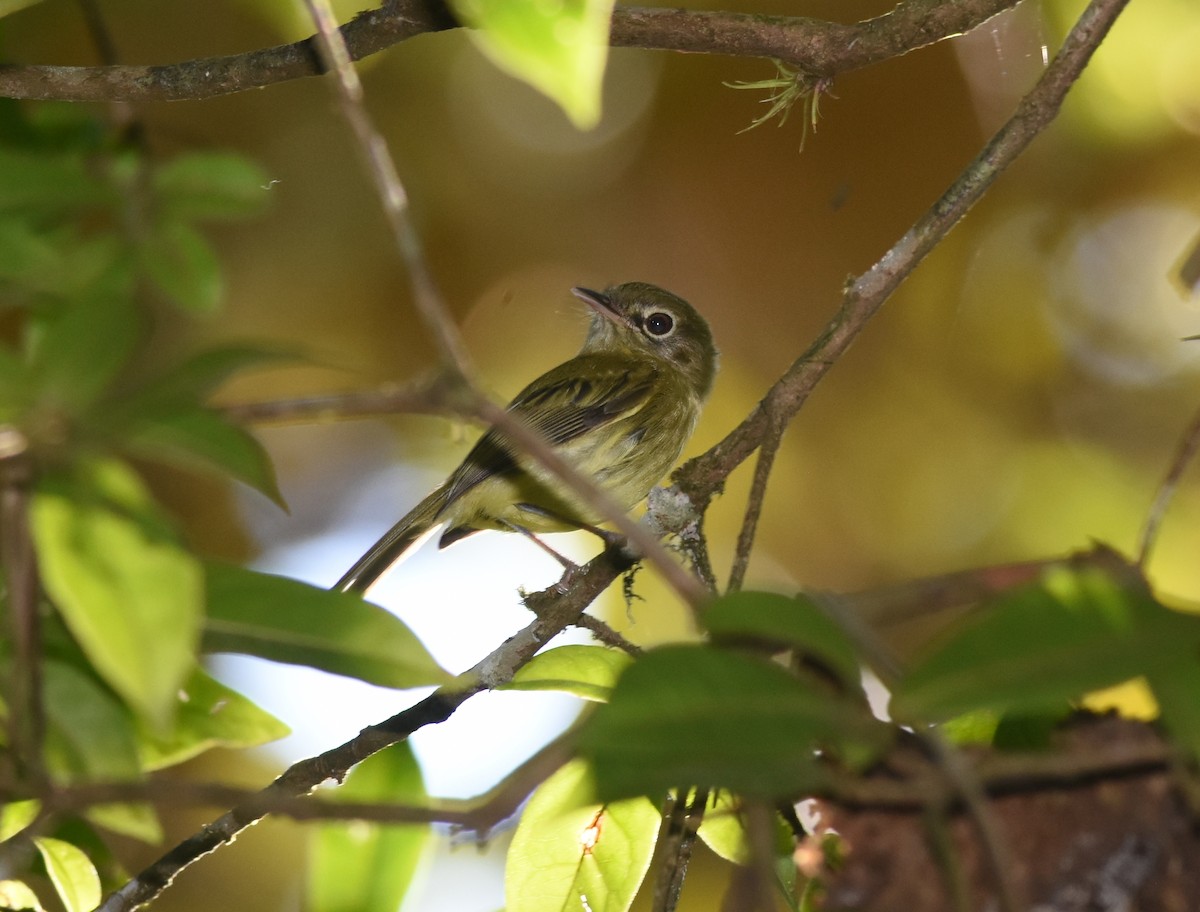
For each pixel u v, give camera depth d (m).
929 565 17.09
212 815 15.20
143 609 4.39
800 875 7.32
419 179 17.36
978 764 4.98
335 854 6.57
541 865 7.05
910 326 17.47
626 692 4.12
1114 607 4.18
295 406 4.45
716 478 8.20
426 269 4.53
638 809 7.03
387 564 11.97
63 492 4.30
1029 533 17.12
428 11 8.56
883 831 5.56
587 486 4.47
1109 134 16.53
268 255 17.08
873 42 8.58
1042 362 17.48
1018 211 17.33
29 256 4.83
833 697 4.55
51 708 5.67
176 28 15.62
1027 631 4.17
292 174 17.06
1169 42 15.35
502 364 17.86
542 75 3.85
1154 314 17.31
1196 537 16.86
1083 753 4.96
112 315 4.23
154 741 6.75
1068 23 14.47
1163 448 17.16
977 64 15.41
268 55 8.80
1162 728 5.50
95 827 7.84
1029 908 5.37
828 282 17.27
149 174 4.89
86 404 4.18
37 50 15.38
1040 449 17.34
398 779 6.98
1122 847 5.40
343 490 17.98
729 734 4.12
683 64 16.84
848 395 17.39
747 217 17.27
